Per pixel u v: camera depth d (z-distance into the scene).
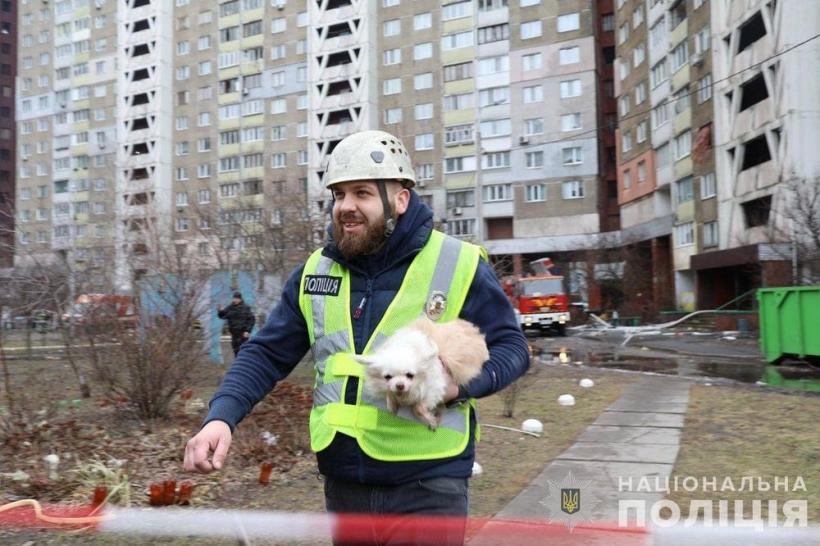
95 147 71.62
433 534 2.05
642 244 44.81
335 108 59.53
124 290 10.11
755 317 26.97
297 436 6.83
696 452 6.76
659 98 41.97
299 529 4.74
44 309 10.25
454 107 56.22
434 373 1.96
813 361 14.67
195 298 9.12
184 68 67.94
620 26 48.81
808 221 22.19
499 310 2.24
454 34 56.31
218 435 2.12
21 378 11.05
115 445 7.07
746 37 32.50
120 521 4.86
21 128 77.12
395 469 2.06
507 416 9.08
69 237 14.85
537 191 53.69
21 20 77.56
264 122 63.56
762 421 8.23
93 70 72.50
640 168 45.53
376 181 2.20
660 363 16.59
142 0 68.94
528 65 54.16
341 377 2.15
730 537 4.44
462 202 55.69
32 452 6.47
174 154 68.19
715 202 34.41
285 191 22.58
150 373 8.23
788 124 27.78
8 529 4.74
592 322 37.84
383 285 2.20
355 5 58.91
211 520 4.89
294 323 2.39
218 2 66.19
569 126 53.00
